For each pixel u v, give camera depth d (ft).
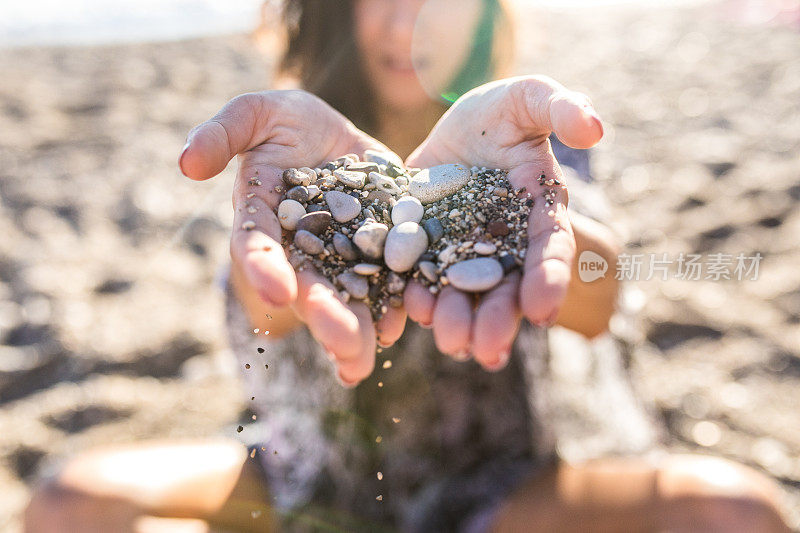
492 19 2.00
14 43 8.05
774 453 2.10
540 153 1.38
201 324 2.93
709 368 2.48
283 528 1.68
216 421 2.36
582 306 1.59
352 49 1.97
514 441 1.66
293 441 1.72
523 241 1.24
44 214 3.84
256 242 1.13
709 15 7.62
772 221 3.38
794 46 6.08
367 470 1.66
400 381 1.63
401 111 2.03
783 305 2.77
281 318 1.59
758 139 4.36
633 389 1.80
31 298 3.06
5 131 4.95
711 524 1.47
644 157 4.25
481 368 1.62
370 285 1.25
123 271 3.33
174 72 6.49
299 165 1.40
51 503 1.66
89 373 2.62
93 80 6.23
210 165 1.18
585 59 6.53
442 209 1.36
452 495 1.65
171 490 1.69
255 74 6.44
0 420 2.37
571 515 1.55
